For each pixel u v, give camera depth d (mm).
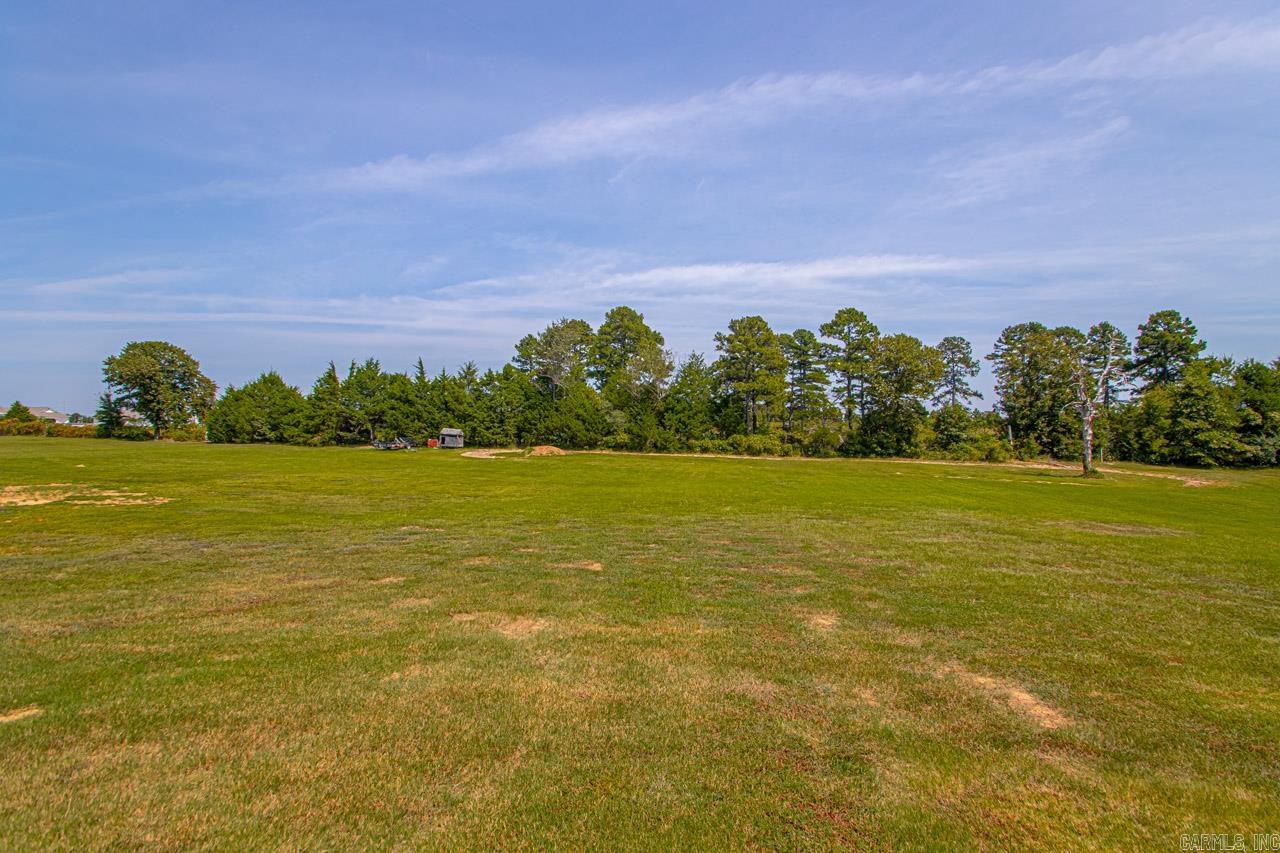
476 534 13203
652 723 4422
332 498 20297
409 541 12203
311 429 67375
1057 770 3916
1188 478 39125
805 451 61969
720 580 9047
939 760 4004
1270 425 49938
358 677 5133
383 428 68500
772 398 63625
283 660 5492
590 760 3910
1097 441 59031
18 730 4117
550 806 3428
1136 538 13562
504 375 71312
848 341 66312
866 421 62656
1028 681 5332
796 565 10250
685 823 3307
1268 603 8039
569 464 40781
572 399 64938
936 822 3373
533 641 6145
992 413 70000
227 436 70875
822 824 3332
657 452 61219
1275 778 3873
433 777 3682
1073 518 17328
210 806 3350
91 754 3848
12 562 9898
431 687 4961
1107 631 6738
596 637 6309
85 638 6047
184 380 82875
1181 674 5531
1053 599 8109
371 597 7789
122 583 8461
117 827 3156
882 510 18625
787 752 4062
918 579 9250
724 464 44062
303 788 3541
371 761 3842
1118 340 47625
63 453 41406
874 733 4352
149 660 5449
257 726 4250
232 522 14617
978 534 13883
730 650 5980
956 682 5281
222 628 6422
